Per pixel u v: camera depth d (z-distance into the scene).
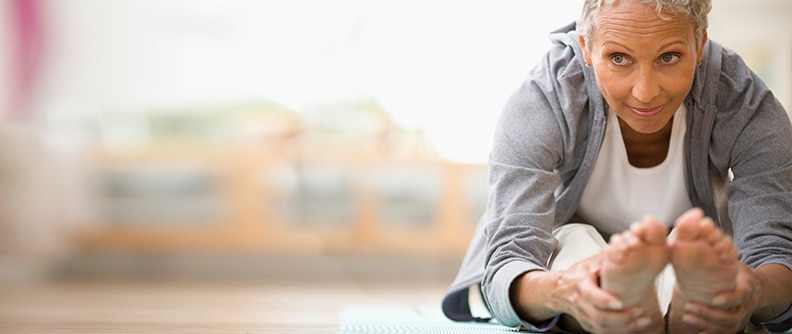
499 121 1.90
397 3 5.54
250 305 3.36
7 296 4.02
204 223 5.30
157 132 5.84
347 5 5.62
